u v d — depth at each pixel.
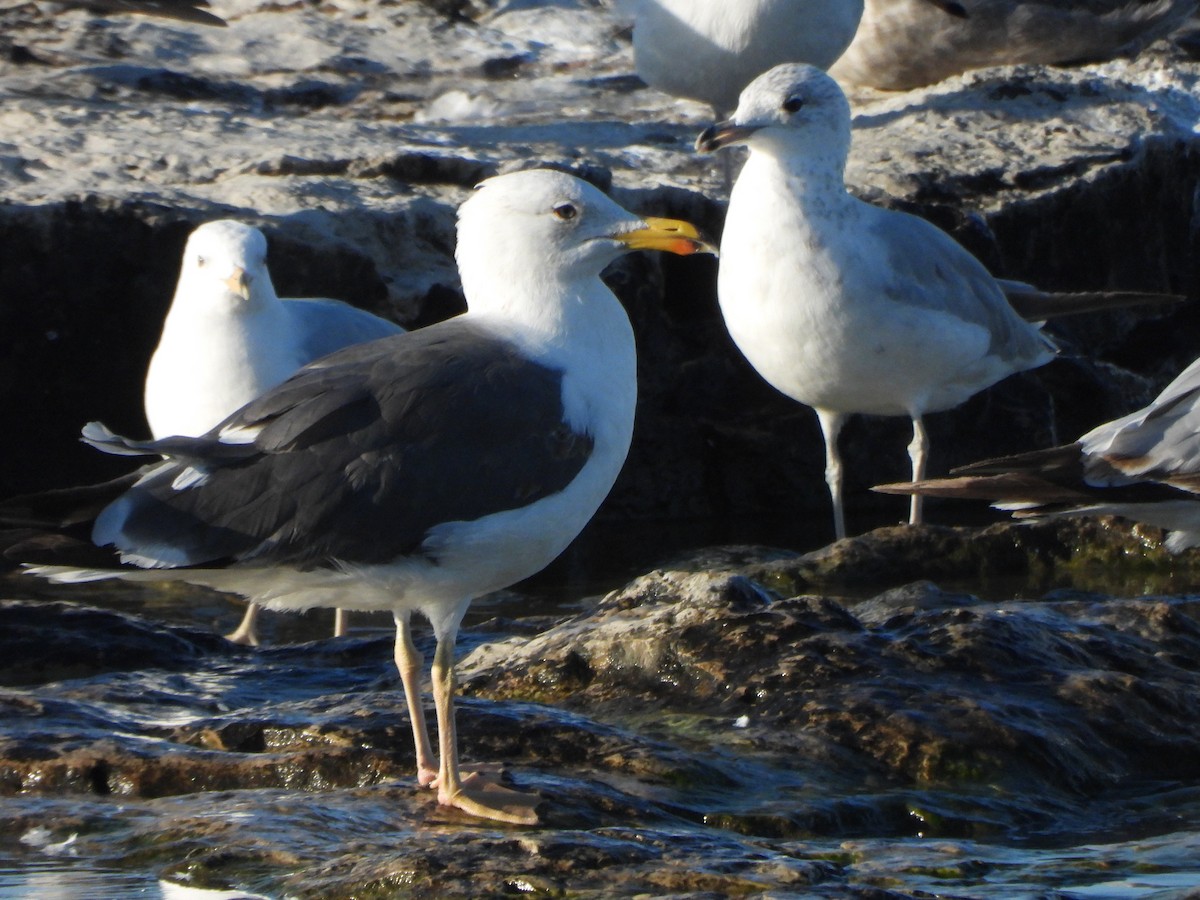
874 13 23.25
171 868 7.92
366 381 8.57
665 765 9.02
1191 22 26.02
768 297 14.52
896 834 8.69
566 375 8.89
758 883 7.56
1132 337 21.52
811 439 17.97
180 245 16.41
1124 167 21.03
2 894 7.67
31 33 22.69
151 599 14.13
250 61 22.80
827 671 9.99
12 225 16.03
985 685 10.05
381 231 17.14
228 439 8.45
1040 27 23.16
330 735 9.38
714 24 19.34
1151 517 10.23
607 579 14.97
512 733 9.32
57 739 9.22
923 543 14.66
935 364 14.83
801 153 14.27
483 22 24.48
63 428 16.59
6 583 14.29
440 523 8.43
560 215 8.97
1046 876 7.92
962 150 20.88
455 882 7.54
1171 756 9.73
